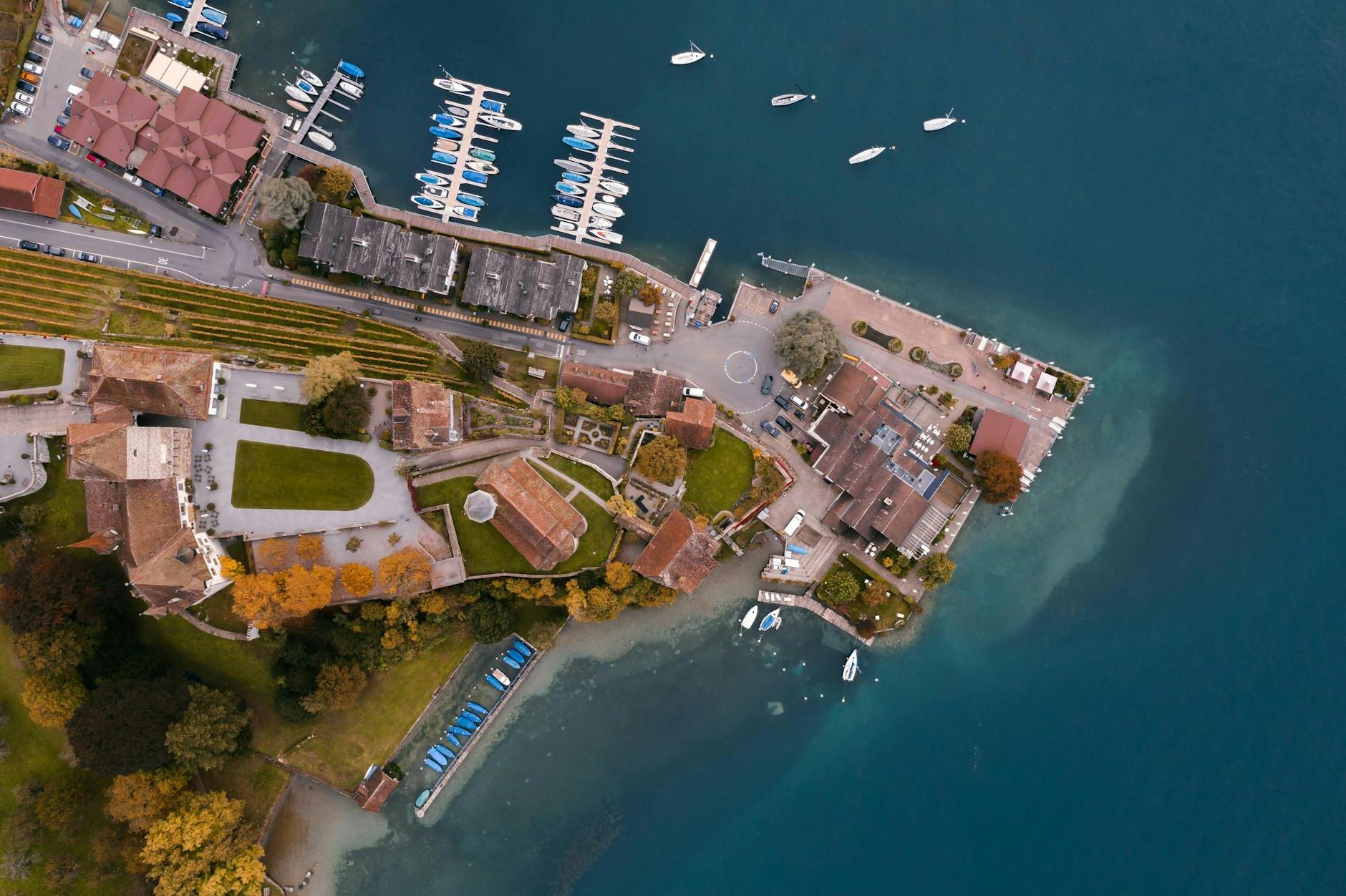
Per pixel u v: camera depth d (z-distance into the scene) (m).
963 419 100.88
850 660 100.69
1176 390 101.75
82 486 88.62
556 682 100.00
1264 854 98.31
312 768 95.81
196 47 99.62
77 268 93.69
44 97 97.06
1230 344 101.75
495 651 98.50
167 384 82.44
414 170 101.56
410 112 101.50
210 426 87.88
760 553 100.19
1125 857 99.38
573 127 101.62
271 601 83.00
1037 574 101.56
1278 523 100.94
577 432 97.12
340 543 89.56
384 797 96.00
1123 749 100.75
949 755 101.44
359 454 89.94
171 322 93.25
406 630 90.94
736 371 101.62
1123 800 100.19
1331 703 99.25
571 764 100.06
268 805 95.19
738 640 100.94
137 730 82.12
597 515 93.81
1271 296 101.81
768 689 101.31
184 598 83.38
